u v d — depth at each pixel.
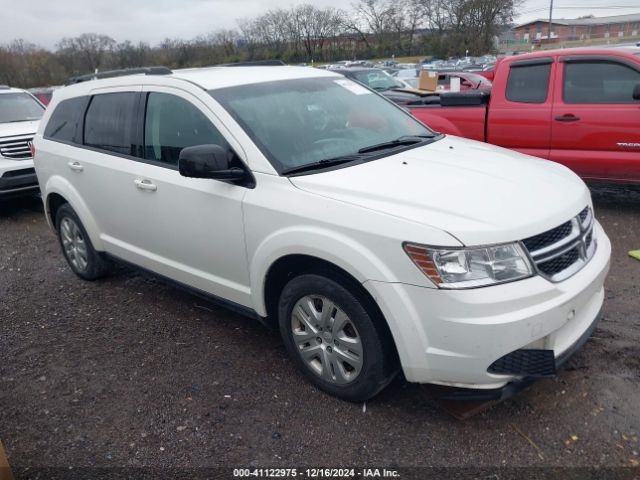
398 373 3.31
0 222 8.20
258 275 3.40
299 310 3.32
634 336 3.76
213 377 3.66
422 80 10.90
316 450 2.96
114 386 3.65
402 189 3.03
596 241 3.30
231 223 3.49
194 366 3.81
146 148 4.13
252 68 4.39
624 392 3.21
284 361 3.78
